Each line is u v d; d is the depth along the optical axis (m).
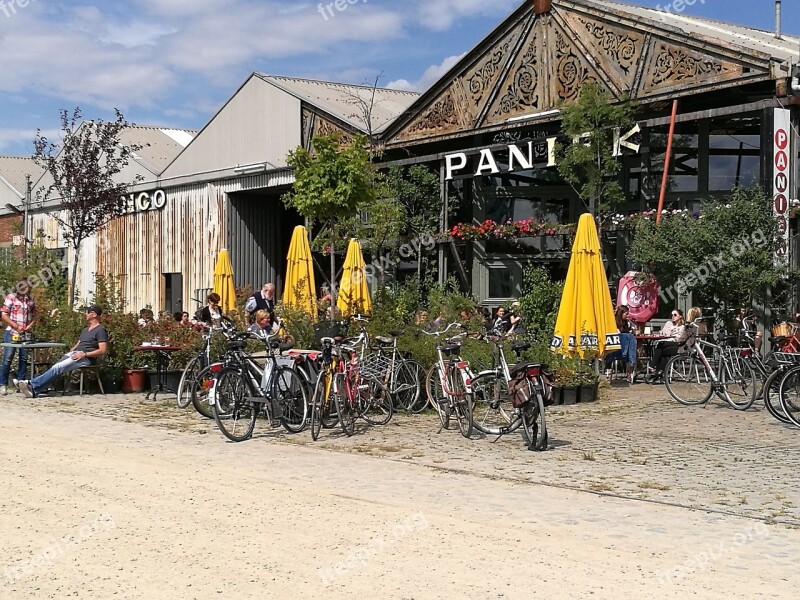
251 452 9.61
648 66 18.19
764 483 8.02
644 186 19.55
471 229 20.98
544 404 9.81
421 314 16.06
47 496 7.26
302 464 8.91
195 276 29.00
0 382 15.01
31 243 23.73
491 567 5.43
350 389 10.91
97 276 16.84
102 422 11.70
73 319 15.98
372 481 8.09
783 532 6.36
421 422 11.86
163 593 4.98
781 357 11.45
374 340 12.76
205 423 11.70
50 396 14.59
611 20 18.73
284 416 10.95
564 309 14.83
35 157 24.44
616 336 14.85
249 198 28.62
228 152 28.16
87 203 23.81
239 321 15.48
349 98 27.20
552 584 5.11
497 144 20.52
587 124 17.98
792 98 16.17
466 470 8.61
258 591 5.00
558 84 19.83
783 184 16.27
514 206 22.20
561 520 6.67
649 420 11.97
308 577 5.24
